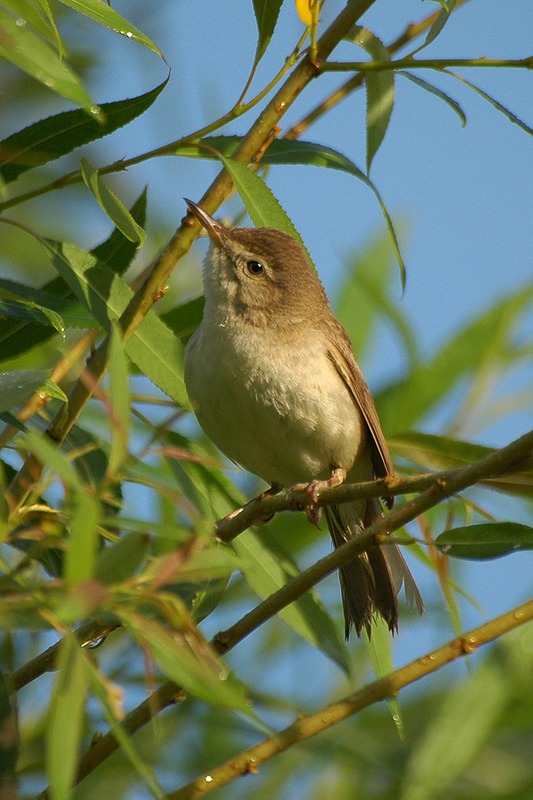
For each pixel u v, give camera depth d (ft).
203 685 13.30
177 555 13.48
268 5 22.95
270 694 28.66
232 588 29.58
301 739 18.71
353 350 32.53
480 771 27.37
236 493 25.70
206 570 13.88
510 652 24.44
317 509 23.79
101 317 22.50
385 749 26.61
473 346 32.09
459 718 23.79
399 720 21.48
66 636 13.24
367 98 25.98
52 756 12.37
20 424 20.12
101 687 13.51
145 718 17.97
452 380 31.96
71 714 12.71
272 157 25.45
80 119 23.24
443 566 22.31
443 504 28.30
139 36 18.89
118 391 14.01
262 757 18.52
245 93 23.27
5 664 22.53
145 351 24.00
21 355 26.43
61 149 23.57
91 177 21.13
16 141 23.34
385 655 25.17
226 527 23.41
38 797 18.02
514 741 27.94
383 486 20.88
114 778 25.44
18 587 14.51
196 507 23.57
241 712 13.53
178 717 26.71
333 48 24.29
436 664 19.26
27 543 19.48
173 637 13.93
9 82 32.24
